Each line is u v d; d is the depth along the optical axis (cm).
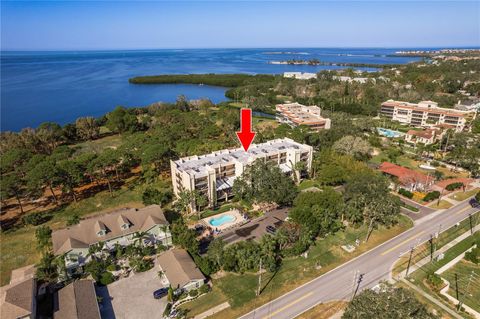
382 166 11188
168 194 9581
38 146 13650
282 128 15450
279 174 9094
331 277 6297
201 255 6931
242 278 6275
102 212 8919
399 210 7894
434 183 10488
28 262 6862
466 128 16100
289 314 5381
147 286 6069
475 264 6656
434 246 7262
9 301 5031
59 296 5419
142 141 12731
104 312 5444
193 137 14938
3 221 8544
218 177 9581
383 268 6538
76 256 6412
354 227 8038
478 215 8588
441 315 5262
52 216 8744
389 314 4053
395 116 18862
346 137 12238
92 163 9819
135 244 6938
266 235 6938
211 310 5475
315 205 7769
